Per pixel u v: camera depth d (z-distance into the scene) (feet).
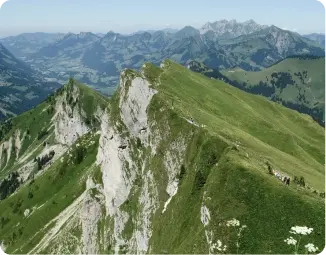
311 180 432.25
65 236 638.53
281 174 344.28
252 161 324.19
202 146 376.07
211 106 609.01
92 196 577.02
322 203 257.96
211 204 283.59
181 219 348.18
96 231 554.87
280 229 244.22
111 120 567.59
